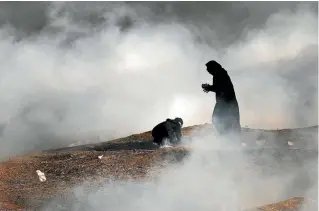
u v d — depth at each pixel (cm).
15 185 2981
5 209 2473
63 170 3212
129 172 3078
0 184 2983
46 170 3250
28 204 2609
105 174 3067
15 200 2669
